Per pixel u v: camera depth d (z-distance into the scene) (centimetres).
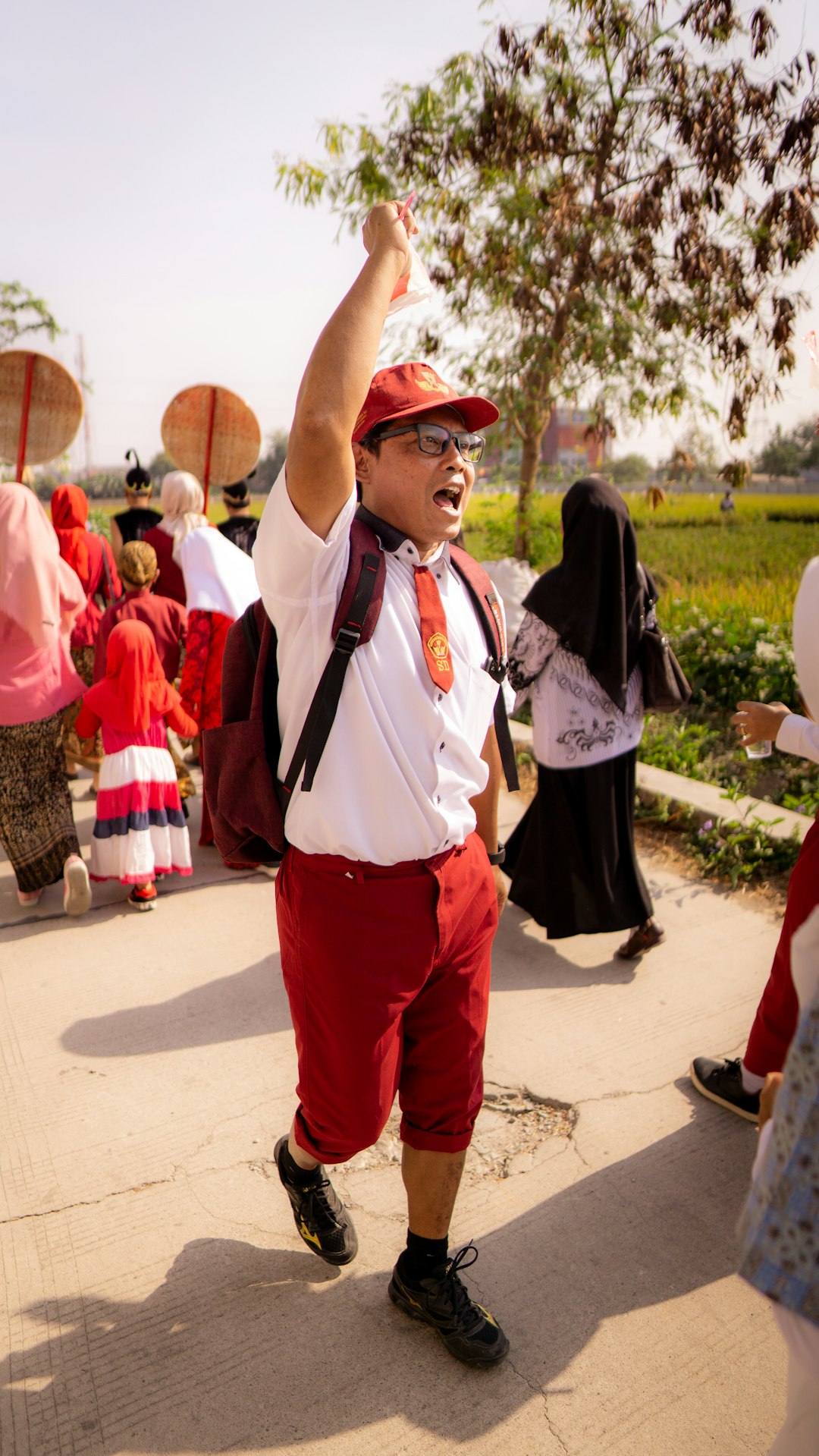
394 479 193
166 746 439
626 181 825
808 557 1295
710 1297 234
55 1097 303
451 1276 218
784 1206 115
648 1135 289
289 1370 213
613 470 1078
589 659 351
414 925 195
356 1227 255
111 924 419
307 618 184
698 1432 201
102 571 584
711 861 464
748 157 771
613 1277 239
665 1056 325
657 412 885
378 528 195
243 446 620
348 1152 209
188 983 370
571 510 353
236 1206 260
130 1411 204
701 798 509
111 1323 224
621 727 362
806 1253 113
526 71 802
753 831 464
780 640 741
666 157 798
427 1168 210
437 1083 209
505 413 895
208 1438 198
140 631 417
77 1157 277
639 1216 259
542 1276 239
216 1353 217
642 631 365
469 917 205
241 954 392
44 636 395
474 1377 212
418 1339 221
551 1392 209
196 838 520
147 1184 267
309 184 866
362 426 193
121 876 425
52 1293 232
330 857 194
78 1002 356
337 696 184
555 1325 226
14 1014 349
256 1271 240
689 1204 263
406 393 192
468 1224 256
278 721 201
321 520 176
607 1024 343
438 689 191
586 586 348
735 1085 294
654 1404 207
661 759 593
